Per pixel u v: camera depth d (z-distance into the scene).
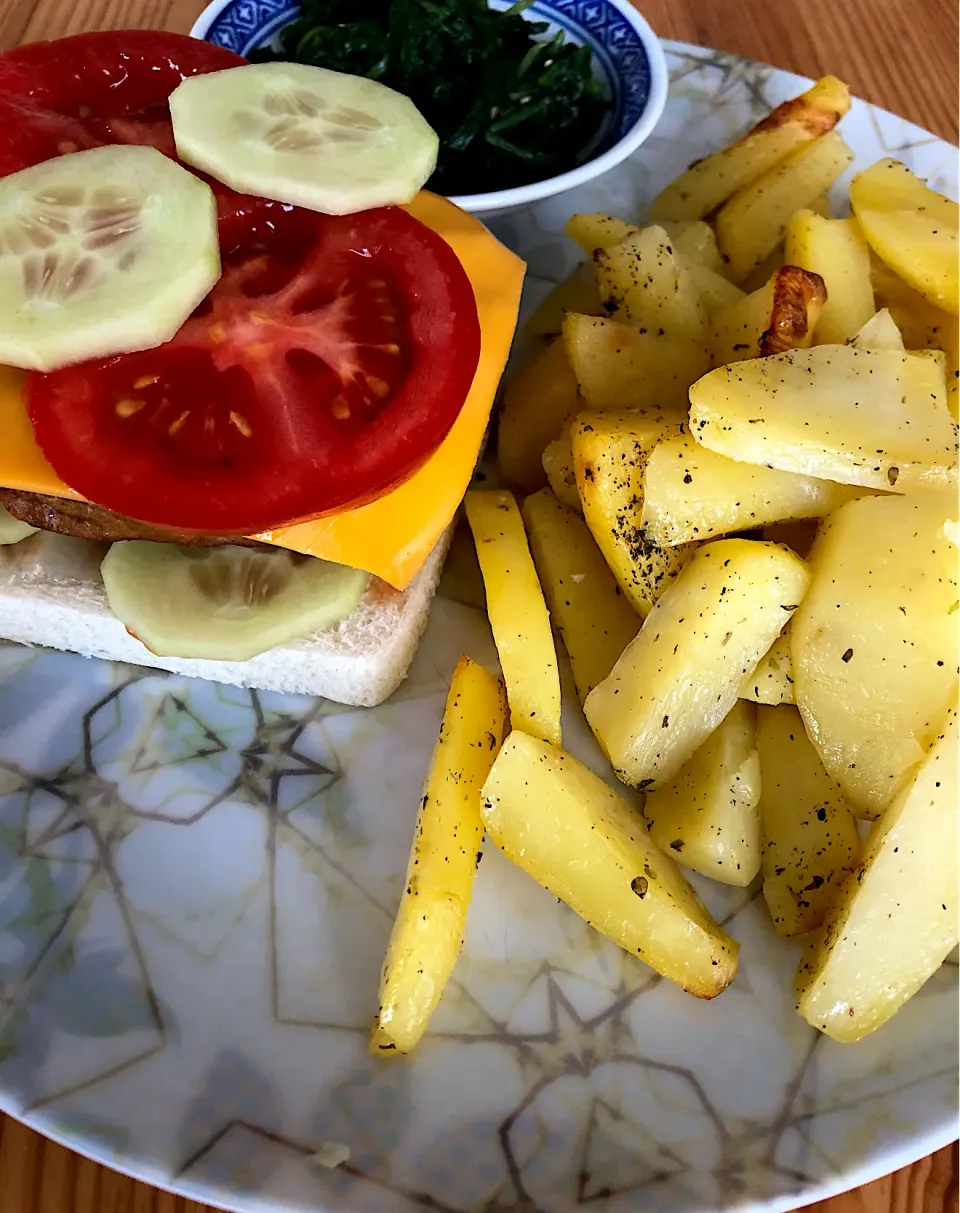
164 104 0.20
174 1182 0.15
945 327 0.23
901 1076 0.17
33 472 0.17
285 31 0.27
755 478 0.19
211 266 0.16
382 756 0.21
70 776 0.20
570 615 0.21
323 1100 0.17
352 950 0.18
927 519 0.18
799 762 0.19
